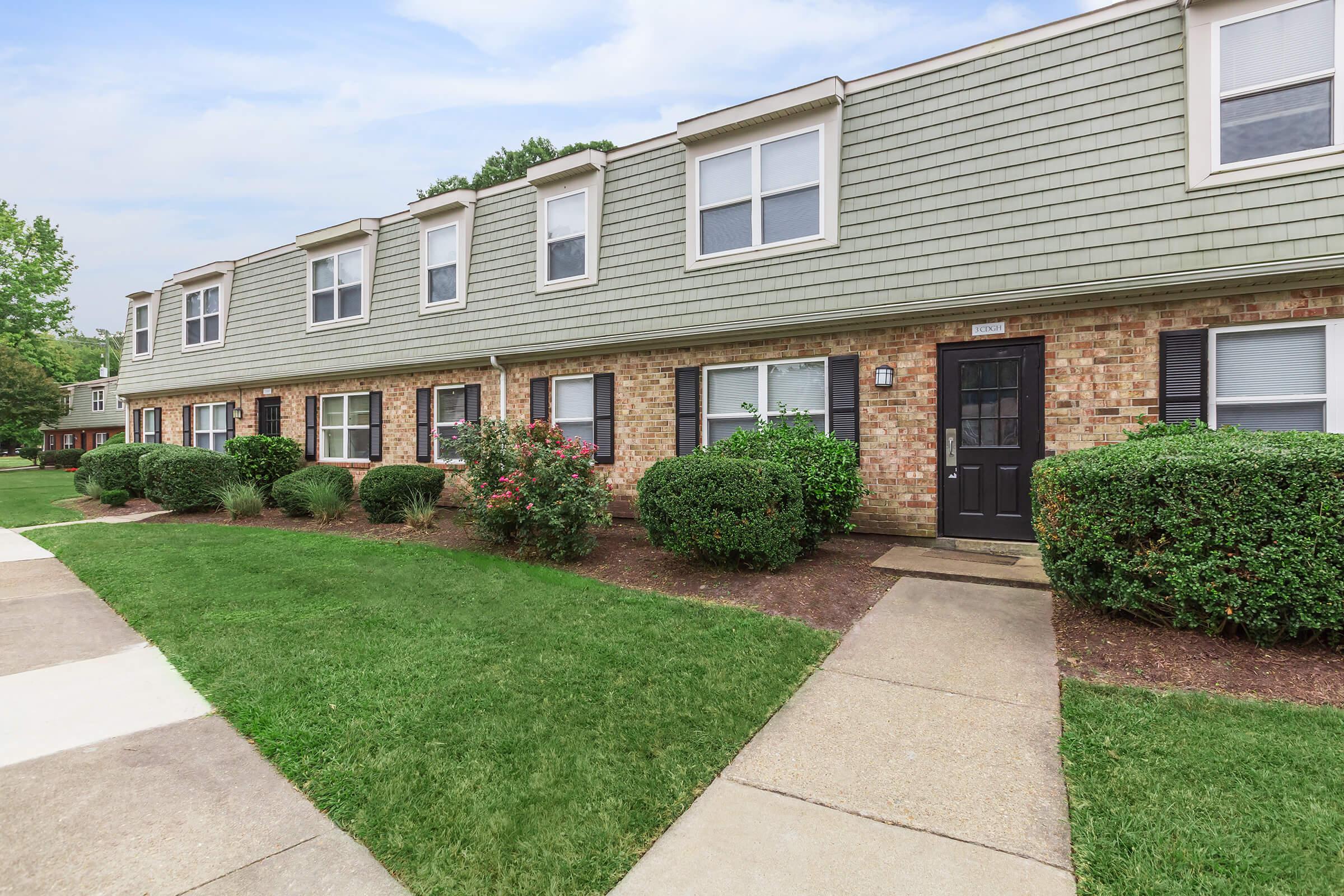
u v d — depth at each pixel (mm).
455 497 10133
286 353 13164
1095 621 4262
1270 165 5324
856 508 6770
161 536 8195
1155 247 5707
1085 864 2135
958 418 6730
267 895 2039
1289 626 3578
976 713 3248
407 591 5488
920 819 2428
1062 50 6227
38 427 33406
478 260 10516
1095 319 6113
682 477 5762
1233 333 5621
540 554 6734
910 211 6875
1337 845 2150
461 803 2518
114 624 4805
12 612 5102
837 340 7383
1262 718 2980
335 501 9508
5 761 2848
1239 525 3615
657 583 5637
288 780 2721
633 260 8773
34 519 10492
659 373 8688
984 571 5594
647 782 2670
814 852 2240
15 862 2182
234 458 10906
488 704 3354
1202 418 5676
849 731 3113
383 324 11648
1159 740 2846
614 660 3932
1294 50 5277
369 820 2420
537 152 25734
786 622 4523
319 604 5148
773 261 7629
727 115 7836
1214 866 2086
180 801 2549
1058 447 6250
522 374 10125
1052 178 6191
